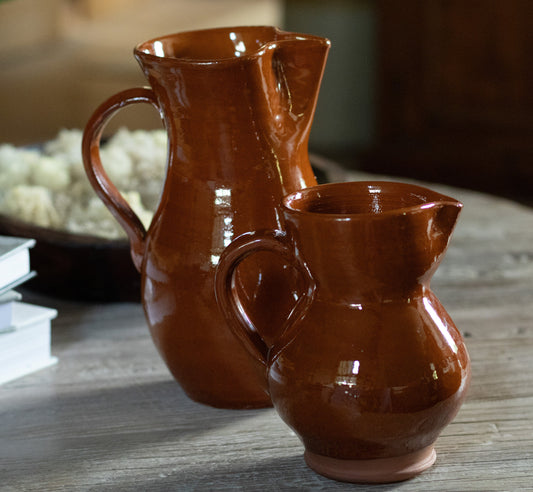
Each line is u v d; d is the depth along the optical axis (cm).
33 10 560
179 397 101
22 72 512
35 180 132
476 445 92
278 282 93
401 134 400
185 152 93
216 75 90
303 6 425
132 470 91
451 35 371
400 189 87
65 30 604
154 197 128
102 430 96
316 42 92
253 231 92
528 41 352
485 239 134
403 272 83
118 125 424
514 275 123
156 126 423
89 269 117
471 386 100
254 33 101
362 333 84
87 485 89
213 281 92
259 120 92
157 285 95
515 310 114
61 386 104
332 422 85
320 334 85
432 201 85
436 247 84
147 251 96
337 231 82
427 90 386
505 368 103
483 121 375
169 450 93
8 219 119
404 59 388
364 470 87
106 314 119
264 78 91
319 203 87
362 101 427
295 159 95
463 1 364
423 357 84
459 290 120
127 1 680
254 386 96
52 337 113
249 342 88
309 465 89
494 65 365
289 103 93
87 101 457
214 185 93
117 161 130
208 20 598
